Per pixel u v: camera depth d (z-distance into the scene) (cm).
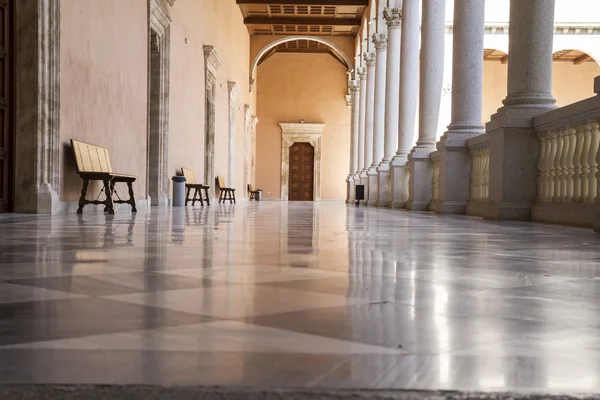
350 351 117
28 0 805
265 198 4047
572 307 174
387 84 2078
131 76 1205
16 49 809
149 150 1381
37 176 816
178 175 1570
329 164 4053
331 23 3288
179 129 1605
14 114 812
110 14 1068
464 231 567
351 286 207
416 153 1412
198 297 181
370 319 150
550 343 128
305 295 187
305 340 126
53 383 94
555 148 769
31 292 188
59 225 570
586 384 98
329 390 91
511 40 827
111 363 106
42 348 117
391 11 2084
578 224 666
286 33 3622
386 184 2070
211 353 114
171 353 114
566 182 723
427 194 1426
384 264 278
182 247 356
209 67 2008
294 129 4041
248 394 90
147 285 205
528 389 94
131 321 145
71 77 898
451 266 275
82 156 892
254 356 112
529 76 811
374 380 97
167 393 91
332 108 4056
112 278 222
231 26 2688
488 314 161
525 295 195
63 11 862
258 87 4066
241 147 3111
